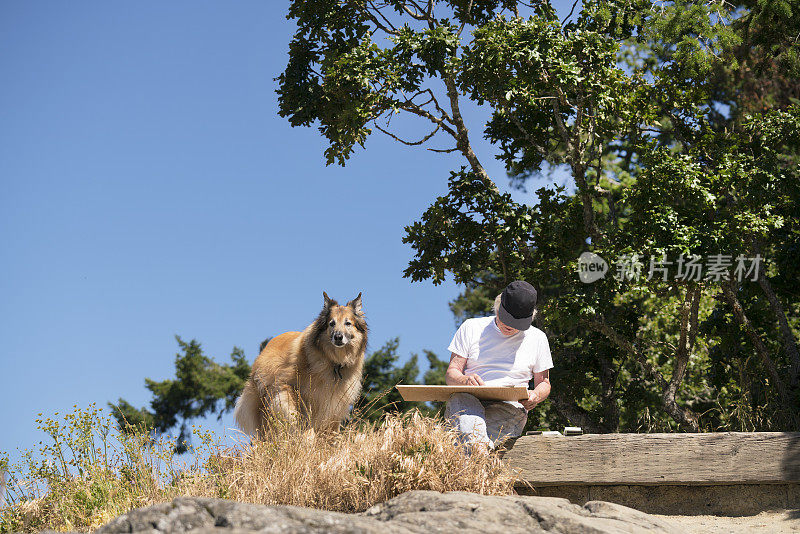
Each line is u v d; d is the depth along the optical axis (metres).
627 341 11.05
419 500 3.61
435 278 11.79
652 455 4.77
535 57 9.54
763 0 10.29
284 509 3.07
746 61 11.74
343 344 6.98
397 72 10.88
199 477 5.03
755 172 9.59
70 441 5.32
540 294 11.61
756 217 9.31
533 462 4.86
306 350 7.21
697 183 9.33
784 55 11.05
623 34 11.69
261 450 5.00
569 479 4.82
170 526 2.96
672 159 9.46
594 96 10.20
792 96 13.63
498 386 4.54
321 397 7.16
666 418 11.06
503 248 11.63
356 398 7.39
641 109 11.36
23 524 4.88
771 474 4.59
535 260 11.97
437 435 4.39
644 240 9.57
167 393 25.44
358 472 4.32
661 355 12.73
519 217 11.26
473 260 11.89
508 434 4.84
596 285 10.36
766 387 9.61
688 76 11.03
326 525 2.95
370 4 12.35
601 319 10.66
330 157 11.65
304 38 12.24
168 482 5.13
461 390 4.61
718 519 4.54
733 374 10.67
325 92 11.49
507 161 12.77
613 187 14.64
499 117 12.48
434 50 10.73
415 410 4.61
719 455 4.69
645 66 12.73
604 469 4.80
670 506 4.77
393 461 4.26
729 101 13.63
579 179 11.01
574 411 12.54
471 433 4.46
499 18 10.66
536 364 4.98
